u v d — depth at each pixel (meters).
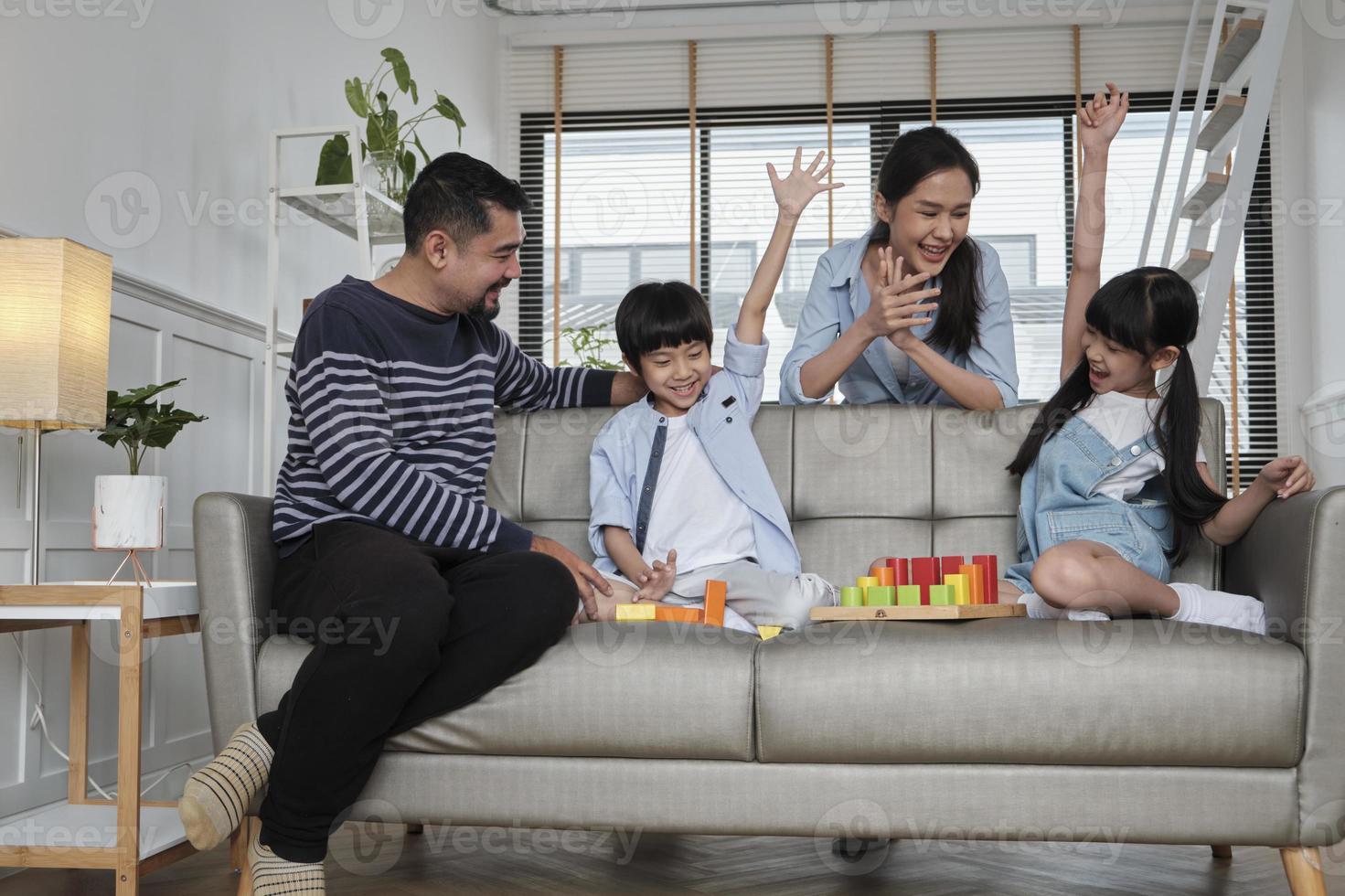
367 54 3.70
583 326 4.87
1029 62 4.85
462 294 1.62
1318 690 1.31
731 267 4.95
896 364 2.13
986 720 1.32
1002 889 1.59
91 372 1.70
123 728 1.45
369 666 1.28
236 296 2.83
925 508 1.86
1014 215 4.85
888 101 4.94
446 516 1.48
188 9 2.64
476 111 4.80
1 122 2.03
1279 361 4.58
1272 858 1.79
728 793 1.36
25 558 2.01
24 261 1.64
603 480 1.80
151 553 2.37
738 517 1.79
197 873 1.71
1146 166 4.79
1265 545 1.49
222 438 2.72
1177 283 1.67
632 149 5.04
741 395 1.86
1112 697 1.31
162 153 2.52
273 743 1.31
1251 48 3.80
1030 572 1.70
